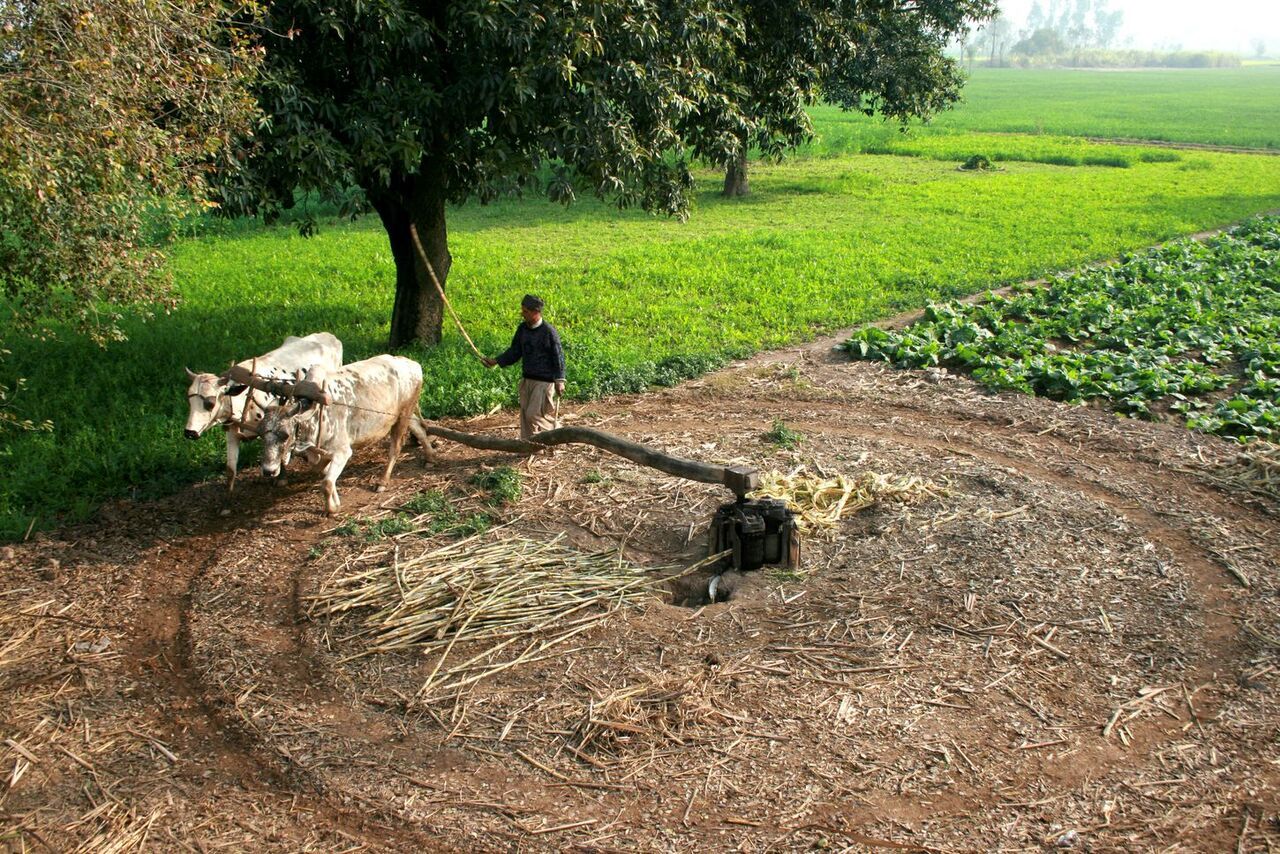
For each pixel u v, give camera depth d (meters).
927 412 12.33
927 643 7.10
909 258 21.67
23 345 14.40
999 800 5.64
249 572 8.30
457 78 11.99
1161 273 18.95
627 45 11.73
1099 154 42.84
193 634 7.41
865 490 9.47
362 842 5.43
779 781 5.79
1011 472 10.13
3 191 8.39
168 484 10.09
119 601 7.95
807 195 32.19
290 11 10.84
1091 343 15.29
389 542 8.67
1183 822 5.47
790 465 10.38
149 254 10.03
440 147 12.74
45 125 8.24
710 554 8.25
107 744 6.25
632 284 19.22
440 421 12.18
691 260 21.45
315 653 7.12
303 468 10.49
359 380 9.41
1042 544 8.49
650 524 9.01
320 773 5.95
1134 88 115.50
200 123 9.48
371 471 10.46
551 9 11.17
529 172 12.64
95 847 5.40
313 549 8.59
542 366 10.44
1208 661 6.89
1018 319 16.86
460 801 5.69
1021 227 25.55
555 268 20.58
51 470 10.23
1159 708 6.41
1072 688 6.62
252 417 9.39
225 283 19.48
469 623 7.30
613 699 6.47
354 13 10.80
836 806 5.60
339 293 18.70
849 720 6.29
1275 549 8.52
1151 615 7.44
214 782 5.92
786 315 16.97
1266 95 98.12
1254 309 16.70
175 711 6.59
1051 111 73.00
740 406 12.64
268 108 10.96
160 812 5.67
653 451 8.63
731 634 7.25
